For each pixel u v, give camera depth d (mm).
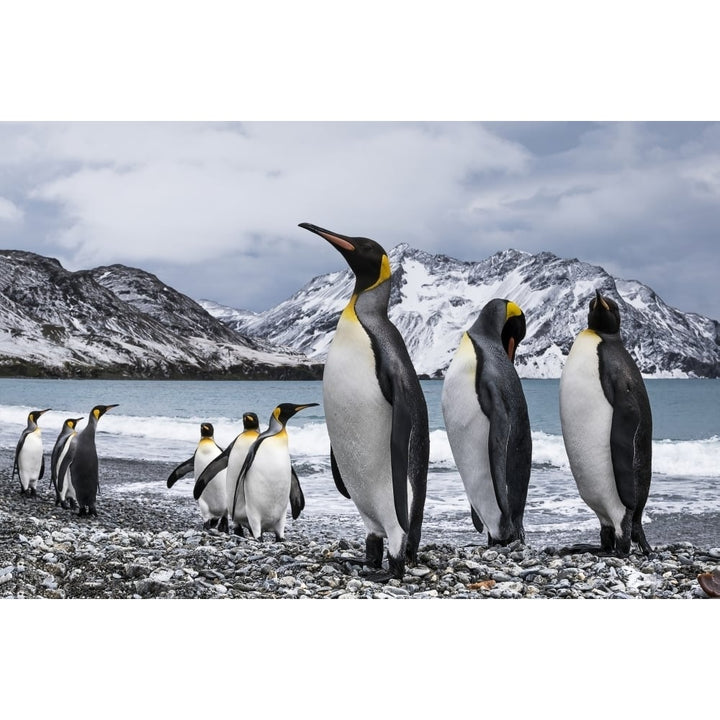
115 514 10617
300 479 14883
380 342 5156
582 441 6203
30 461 12273
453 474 15281
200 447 9742
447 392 6594
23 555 5734
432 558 5812
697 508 11141
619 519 6227
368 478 5305
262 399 51938
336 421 5262
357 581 5227
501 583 5348
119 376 127938
